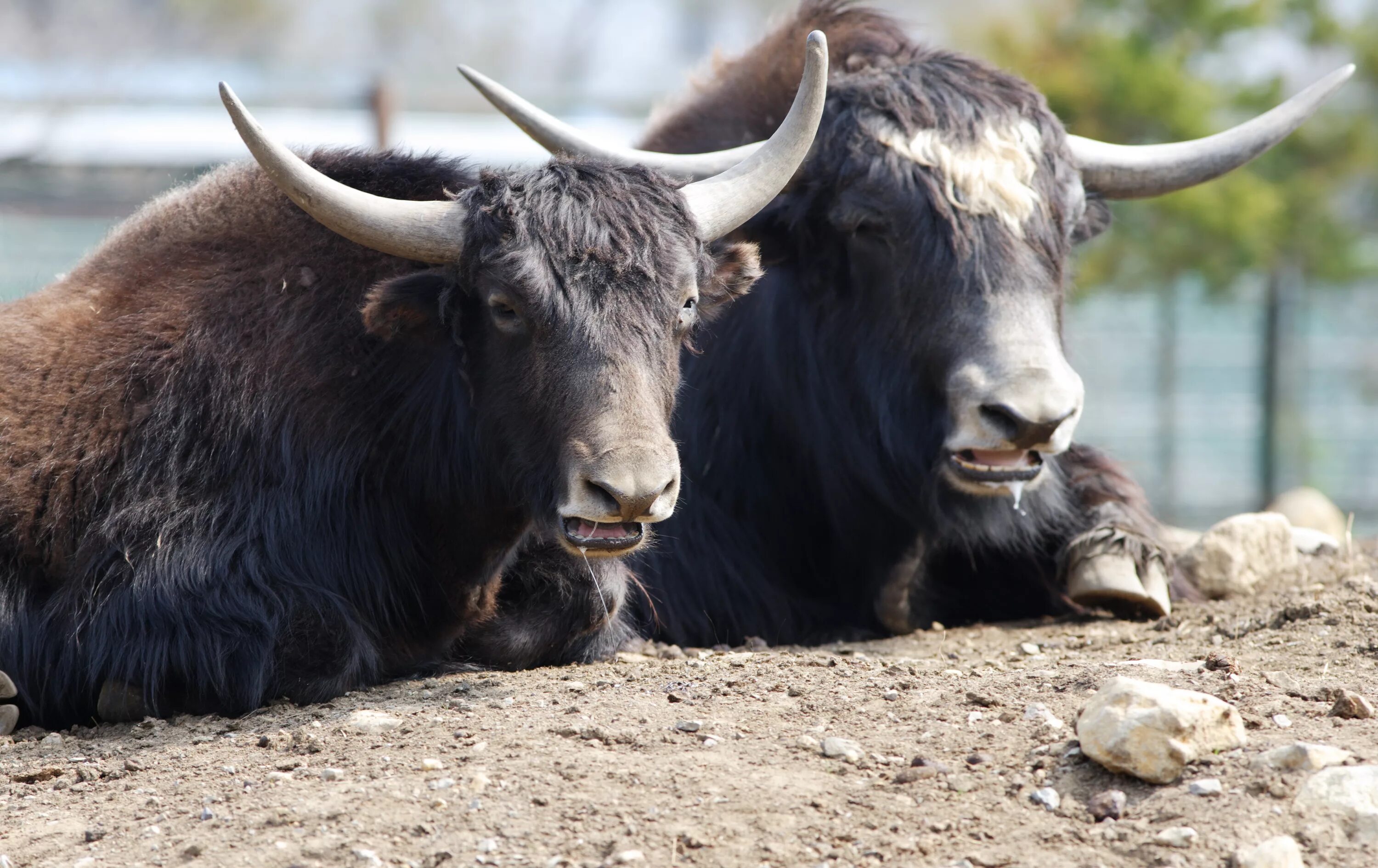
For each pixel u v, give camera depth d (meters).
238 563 9.37
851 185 11.51
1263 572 12.84
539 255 8.48
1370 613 10.10
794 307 12.31
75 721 9.55
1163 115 32.41
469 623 10.17
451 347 9.34
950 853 6.28
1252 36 35.31
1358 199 38.91
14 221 29.88
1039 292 11.05
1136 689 6.94
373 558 9.73
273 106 29.27
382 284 9.12
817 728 7.63
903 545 12.27
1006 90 12.00
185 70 44.22
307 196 8.95
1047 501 12.28
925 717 7.72
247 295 10.10
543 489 8.64
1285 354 36.34
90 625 9.27
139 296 10.24
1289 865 5.95
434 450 9.63
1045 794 6.70
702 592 12.18
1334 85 13.09
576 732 7.65
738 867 6.20
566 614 10.27
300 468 9.64
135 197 29.97
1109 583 11.95
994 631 11.84
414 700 8.78
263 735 8.21
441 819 6.68
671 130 14.29
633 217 8.66
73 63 49.44
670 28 104.38
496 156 30.34
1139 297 36.97
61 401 9.77
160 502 9.47
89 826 7.07
